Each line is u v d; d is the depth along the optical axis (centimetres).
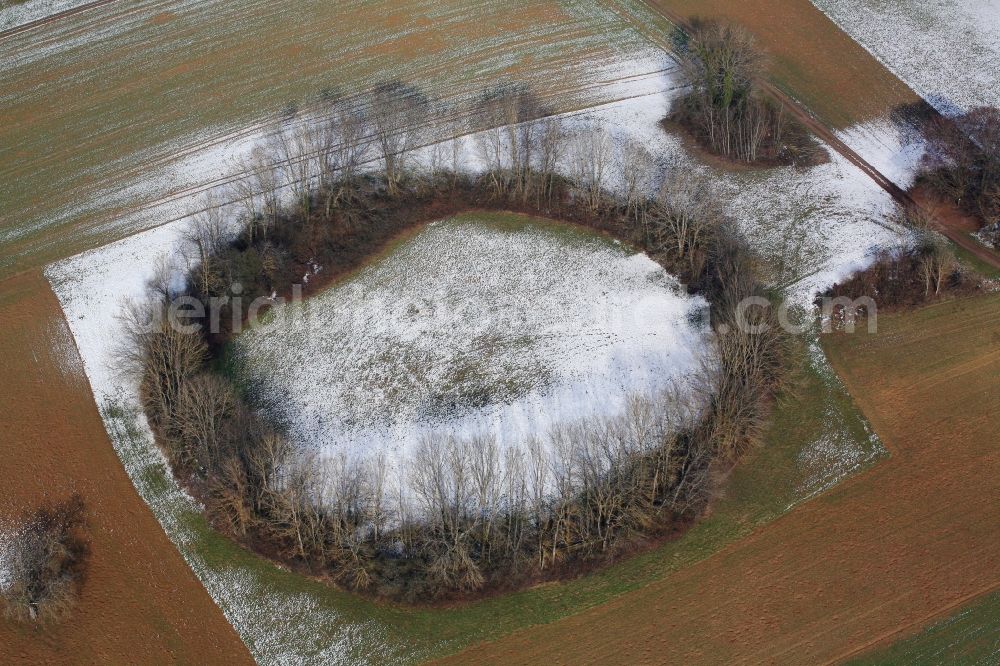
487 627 6481
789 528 6862
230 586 6775
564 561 6712
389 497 7100
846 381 7675
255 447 7262
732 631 6375
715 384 7512
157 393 7600
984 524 6800
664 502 6894
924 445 7256
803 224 8788
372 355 8050
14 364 8106
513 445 7369
